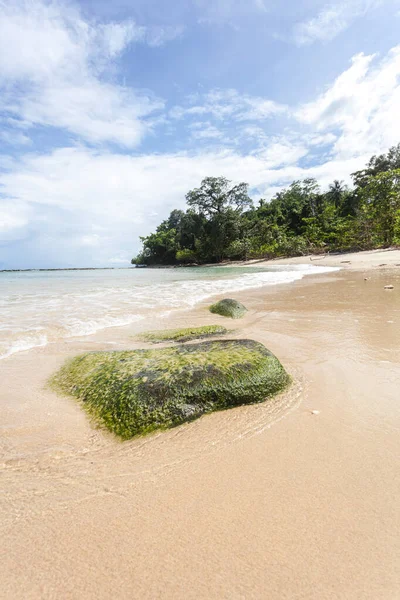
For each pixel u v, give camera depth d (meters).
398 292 7.95
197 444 2.19
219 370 2.80
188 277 17.97
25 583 1.23
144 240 65.25
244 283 12.41
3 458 2.04
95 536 1.45
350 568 1.24
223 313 6.38
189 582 1.22
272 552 1.33
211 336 4.80
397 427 2.25
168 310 6.94
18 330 4.98
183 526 1.49
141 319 6.08
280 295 8.69
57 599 1.17
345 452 2.00
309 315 5.96
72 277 21.27
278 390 2.90
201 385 2.66
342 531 1.41
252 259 42.12
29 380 3.23
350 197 49.44
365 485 1.70
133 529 1.49
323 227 43.50
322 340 4.36
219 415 2.56
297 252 36.06
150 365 2.97
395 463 1.86
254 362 2.98
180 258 54.09
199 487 1.76
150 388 2.60
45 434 2.32
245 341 3.56
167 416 2.46
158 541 1.41
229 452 2.08
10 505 1.66
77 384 3.01
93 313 6.39
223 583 1.21
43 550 1.38
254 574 1.24
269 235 42.38
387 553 1.29
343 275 13.97
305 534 1.41
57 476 1.89
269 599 1.14
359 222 32.25
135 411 2.45
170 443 2.22
